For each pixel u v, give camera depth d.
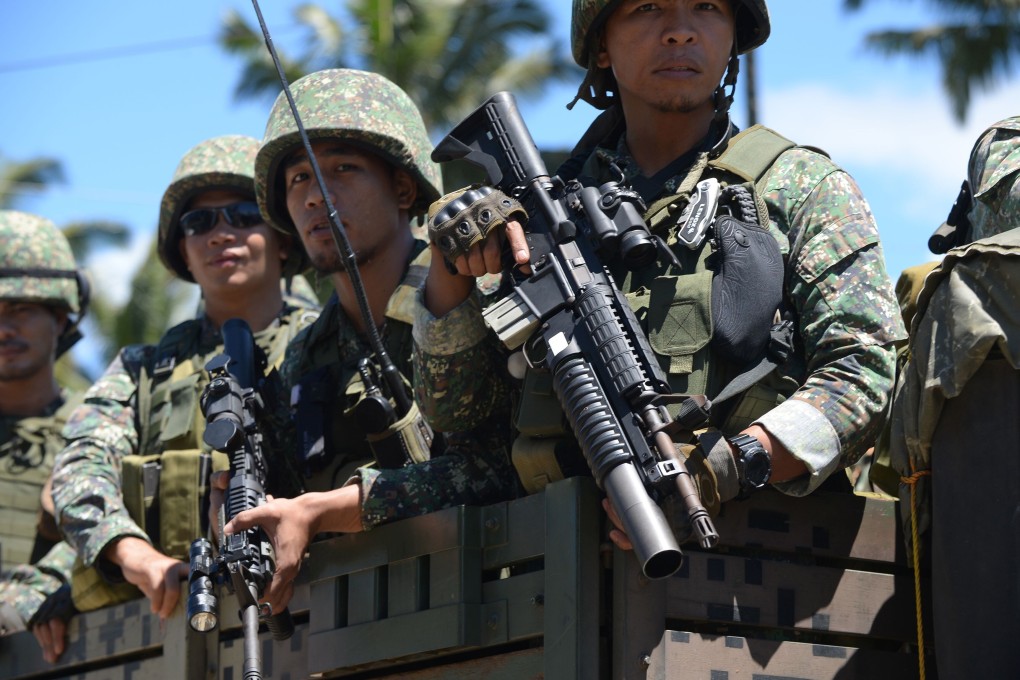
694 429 6.36
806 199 6.82
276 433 8.59
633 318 6.39
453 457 7.64
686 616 6.39
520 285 6.67
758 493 6.59
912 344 6.52
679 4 7.05
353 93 8.95
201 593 7.30
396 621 7.22
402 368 8.52
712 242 6.70
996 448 6.17
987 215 6.77
